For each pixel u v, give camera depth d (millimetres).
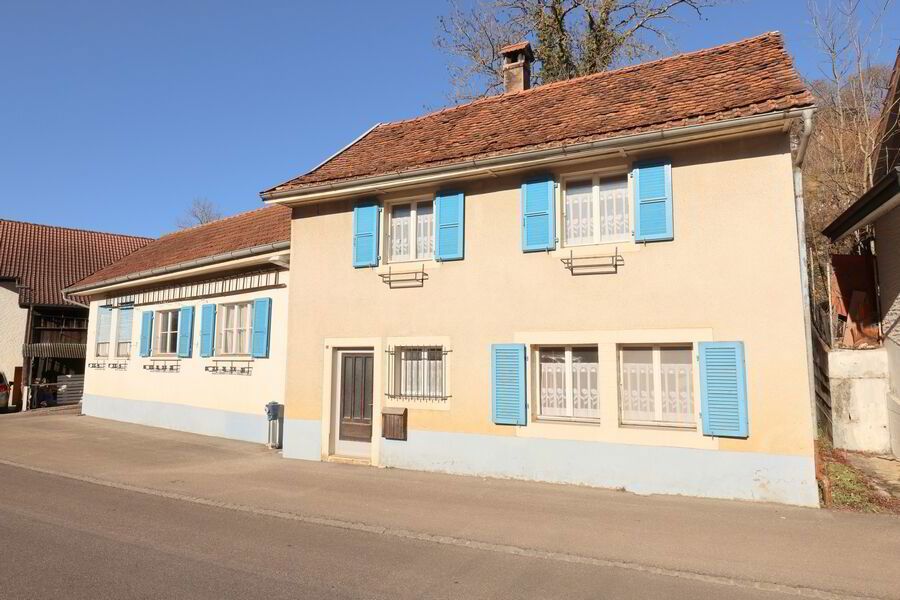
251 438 13297
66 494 8438
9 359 23734
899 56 13188
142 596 4676
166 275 15609
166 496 8359
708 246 8016
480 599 4730
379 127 13305
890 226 10438
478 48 21469
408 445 9992
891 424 9852
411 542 6246
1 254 25375
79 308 25062
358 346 10734
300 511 7453
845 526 6512
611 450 8391
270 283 13172
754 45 9781
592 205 9062
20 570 5246
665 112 8445
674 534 6348
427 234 10484
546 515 7141
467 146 10062
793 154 8383
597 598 4770
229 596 4703
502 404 9164
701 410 7824
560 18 19766
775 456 7449
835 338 13352
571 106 10227
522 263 9281
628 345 8547
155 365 16500
